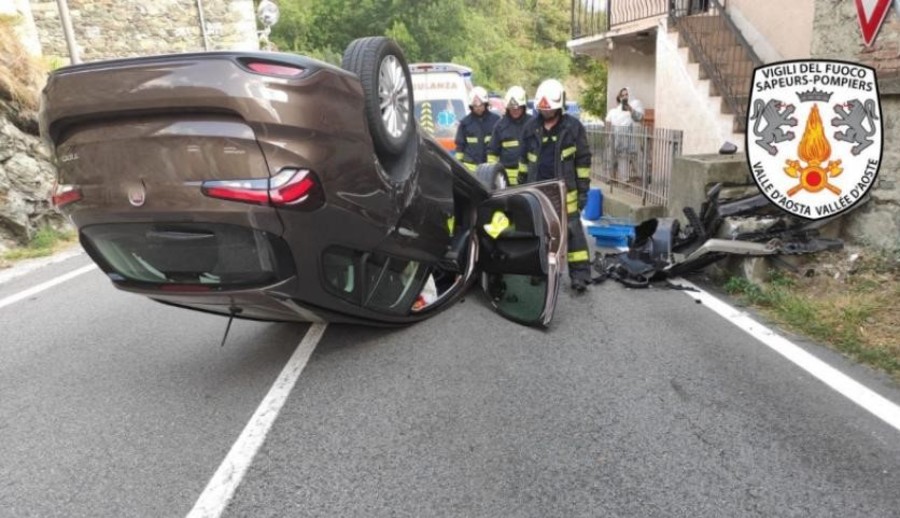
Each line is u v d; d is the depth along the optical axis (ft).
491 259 15.98
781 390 11.26
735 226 17.54
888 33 15.84
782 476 8.76
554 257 14.60
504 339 14.15
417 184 13.47
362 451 9.82
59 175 10.36
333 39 132.36
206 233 9.91
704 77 30.86
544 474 9.04
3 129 27.73
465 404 11.18
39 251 26.50
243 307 11.17
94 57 52.31
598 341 13.89
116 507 8.69
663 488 8.62
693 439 9.78
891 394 11.00
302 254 10.17
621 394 11.34
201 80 8.93
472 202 16.79
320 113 9.81
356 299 12.09
